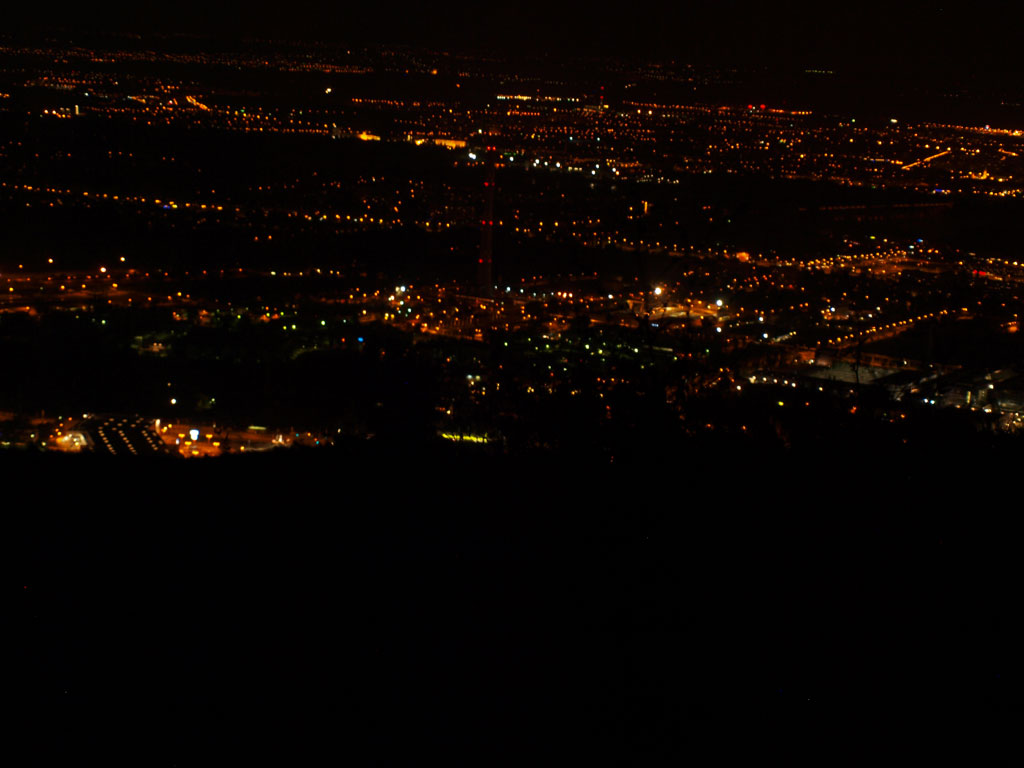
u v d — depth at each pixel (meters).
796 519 5.80
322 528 5.84
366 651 4.44
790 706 4.12
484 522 5.91
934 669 4.40
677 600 4.95
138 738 3.81
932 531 5.68
